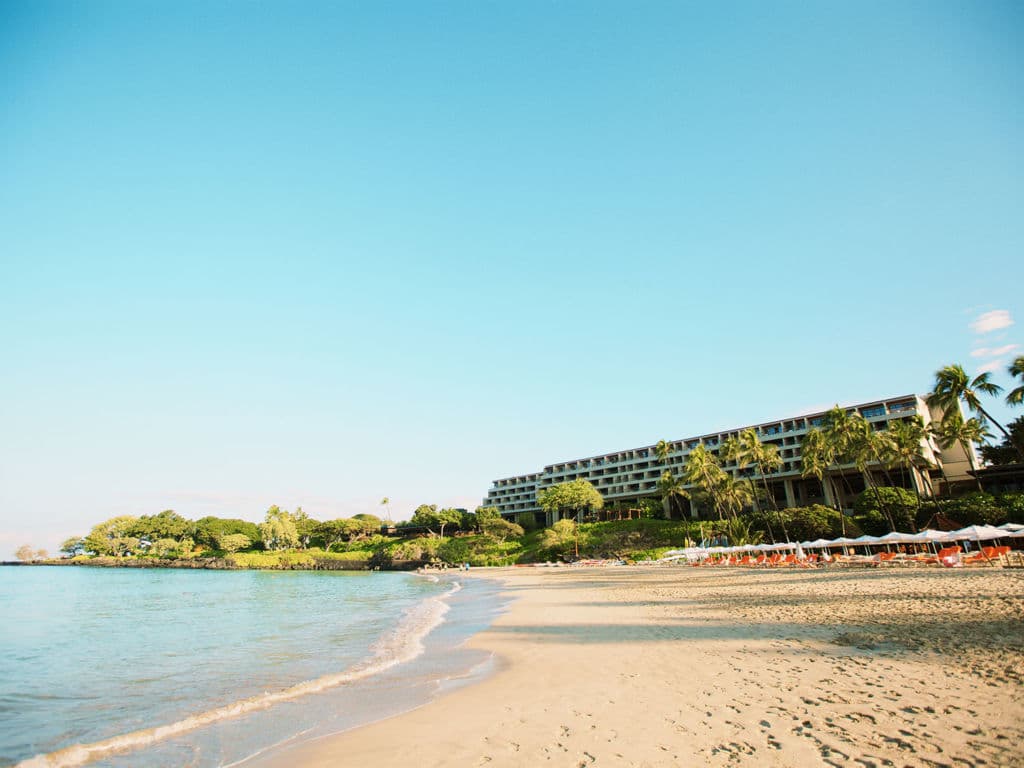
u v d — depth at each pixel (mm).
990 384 56719
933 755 6527
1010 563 33125
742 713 8828
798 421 99500
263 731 9977
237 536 149250
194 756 8828
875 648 12664
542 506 123562
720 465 105812
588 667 13469
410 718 10148
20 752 9688
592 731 8625
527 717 9656
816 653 12750
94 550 169875
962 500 56906
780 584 32312
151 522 168625
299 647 20219
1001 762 6188
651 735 8219
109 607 40406
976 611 16188
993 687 8875
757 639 15219
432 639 20641
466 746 8406
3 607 41312
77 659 19141
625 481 127562
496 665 14789
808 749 7090
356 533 147875
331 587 64625
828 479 91188
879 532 64062
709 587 34812
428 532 145375
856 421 68000
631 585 42344
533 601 33875
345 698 12125
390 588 61156
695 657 13578
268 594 52594
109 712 12250
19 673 16875
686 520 95500
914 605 18656
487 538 116375
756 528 75875
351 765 7922
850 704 8742
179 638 23781
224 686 14312
